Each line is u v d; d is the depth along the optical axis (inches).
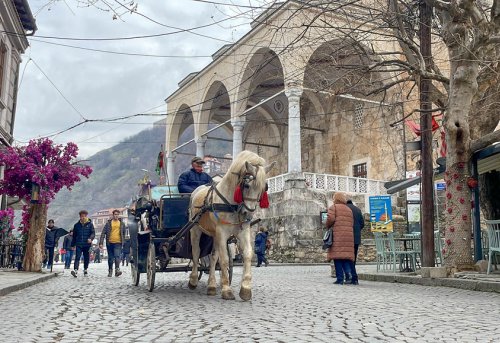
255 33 1059.9
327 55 486.9
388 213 631.8
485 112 468.8
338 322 204.5
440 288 369.4
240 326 195.6
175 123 1550.2
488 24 401.4
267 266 848.9
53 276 535.8
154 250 343.0
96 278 518.3
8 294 327.0
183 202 336.5
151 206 364.2
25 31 743.1
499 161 452.4
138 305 266.7
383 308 249.9
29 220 550.6
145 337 173.5
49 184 532.1
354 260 422.9
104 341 167.0
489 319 211.8
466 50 405.4
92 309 251.3
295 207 960.9
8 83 684.1
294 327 192.9
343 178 1055.0
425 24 456.4
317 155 1400.1
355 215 445.4
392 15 451.5
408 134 1048.2
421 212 475.2
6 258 621.9
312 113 1419.8
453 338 168.7
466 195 420.5
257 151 1673.2
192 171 364.5
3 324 203.0
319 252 940.0
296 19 866.1
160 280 468.1
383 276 459.2
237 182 281.1
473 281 354.3
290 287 385.1
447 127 424.5
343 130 1318.9
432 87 479.5
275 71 1203.9
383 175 1164.5
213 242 334.0
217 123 1754.4
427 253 439.5
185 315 227.5
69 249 815.1
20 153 532.4
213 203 288.2
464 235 416.5
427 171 447.8
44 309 251.4
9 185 538.0
